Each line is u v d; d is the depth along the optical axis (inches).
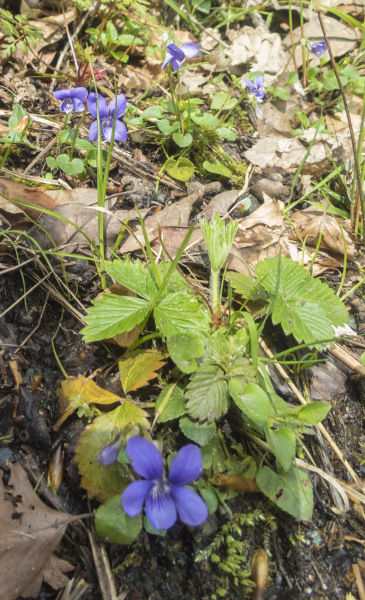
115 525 4.1
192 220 7.1
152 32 9.9
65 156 6.7
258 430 4.8
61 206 6.1
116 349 5.5
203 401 4.6
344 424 5.7
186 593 4.3
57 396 5.1
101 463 4.2
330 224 7.4
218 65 10.1
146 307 5.1
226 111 9.4
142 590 4.2
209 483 4.7
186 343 4.8
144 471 3.7
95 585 4.1
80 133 7.8
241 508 4.8
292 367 5.9
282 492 4.6
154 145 8.2
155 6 10.9
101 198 5.5
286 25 12.1
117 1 9.2
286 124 9.6
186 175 7.5
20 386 5.0
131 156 7.8
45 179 6.8
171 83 7.5
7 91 8.1
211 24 11.4
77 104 6.8
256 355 4.7
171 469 3.7
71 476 4.6
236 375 4.8
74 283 5.9
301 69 10.9
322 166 8.5
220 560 4.4
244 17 11.4
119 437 4.3
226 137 8.1
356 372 5.8
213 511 4.5
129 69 9.5
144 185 7.4
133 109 8.2
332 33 11.5
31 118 7.2
